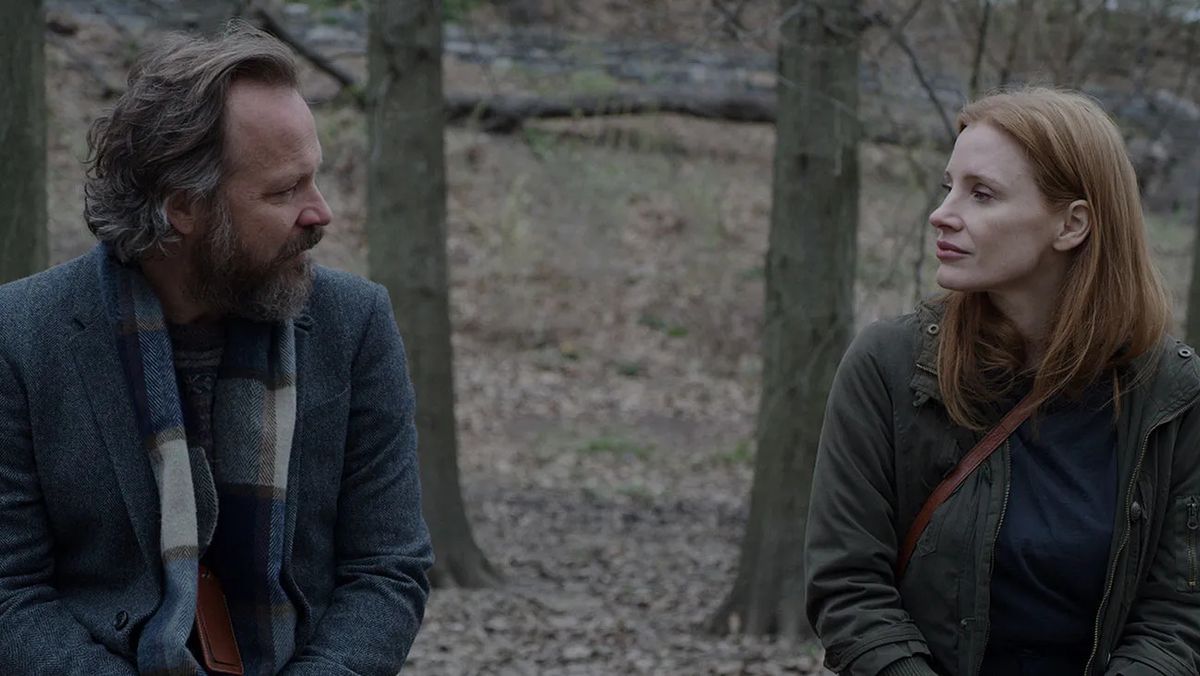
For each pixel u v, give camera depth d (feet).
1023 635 7.13
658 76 48.14
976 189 7.22
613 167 57.67
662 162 58.75
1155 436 7.09
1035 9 22.57
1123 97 27.25
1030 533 7.03
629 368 45.88
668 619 22.68
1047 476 7.13
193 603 6.67
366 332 7.55
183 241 6.91
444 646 20.10
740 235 54.54
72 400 6.90
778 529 21.21
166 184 6.69
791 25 20.49
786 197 20.84
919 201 36.11
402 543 7.54
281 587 7.09
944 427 7.29
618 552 28.22
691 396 44.04
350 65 51.21
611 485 34.73
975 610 7.08
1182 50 26.48
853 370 7.51
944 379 7.20
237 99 6.70
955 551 7.12
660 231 54.34
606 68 52.37
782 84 20.65
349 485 7.52
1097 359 7.08
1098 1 22.88
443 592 23.94
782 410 21.17
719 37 22.90
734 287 51.11
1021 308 7.34
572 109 52.03
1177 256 37.70
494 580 25.20
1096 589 7.02
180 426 6.82
